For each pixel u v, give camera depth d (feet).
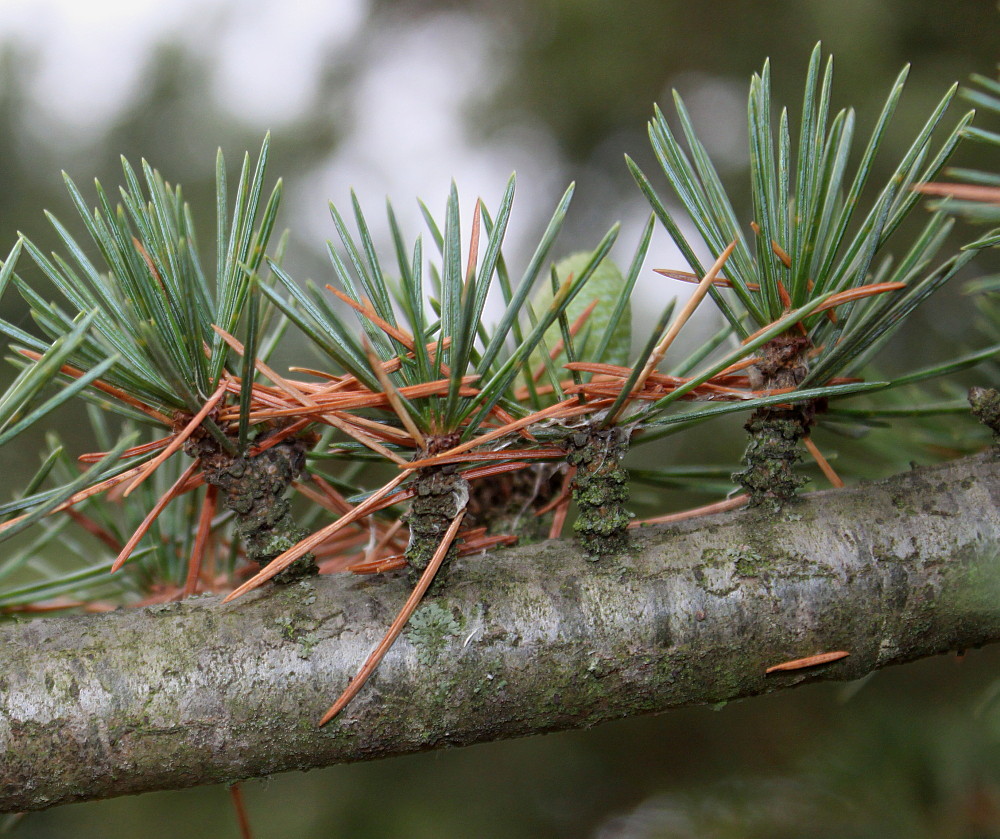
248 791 2.60
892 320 1.32
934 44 2.65
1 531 1.26
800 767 1.91
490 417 1.38
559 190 3.15
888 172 2.57
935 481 1.33
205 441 1.31
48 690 1.29
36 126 2.97
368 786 2.73
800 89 2.77
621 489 1.32
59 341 1.28
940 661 2.41
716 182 1.34
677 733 2.97
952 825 1.69
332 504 1.38
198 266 1.32
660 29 2.86
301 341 2.38
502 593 1.31
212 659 1.30
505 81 3.09
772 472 1.33
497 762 2.95
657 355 1.29
